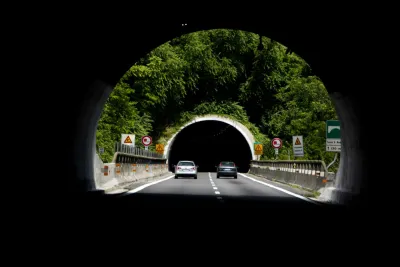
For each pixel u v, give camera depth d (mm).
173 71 63688
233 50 69000
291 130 54625
